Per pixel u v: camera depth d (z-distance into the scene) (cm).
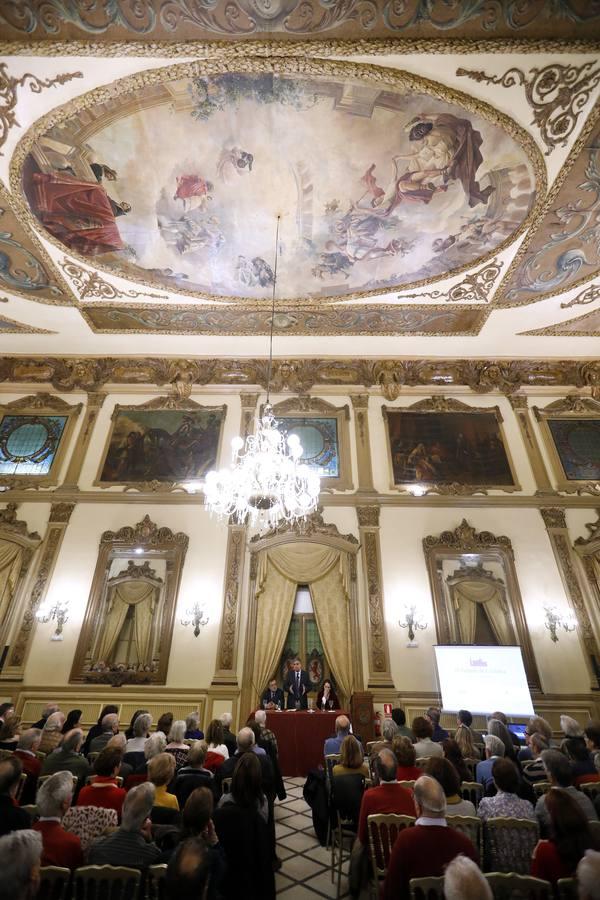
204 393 1205
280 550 1004
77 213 783
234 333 1105
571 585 970
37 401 1170
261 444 725
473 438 1152
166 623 927
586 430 1164
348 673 895
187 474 1091
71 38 542
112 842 265
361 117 653
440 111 634
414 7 522
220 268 914
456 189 746
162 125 664
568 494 1077
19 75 573
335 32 549
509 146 669
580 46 545
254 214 803
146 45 552
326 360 1212
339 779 435
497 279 925
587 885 176
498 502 1062
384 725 529
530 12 521
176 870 200
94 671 883
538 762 460
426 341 1134
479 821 305
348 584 970
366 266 908
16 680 862
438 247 859
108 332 1099
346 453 1125
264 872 290
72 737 445
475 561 1004
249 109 646
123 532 1000
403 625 938
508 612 956
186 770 388
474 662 866
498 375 1208
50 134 650
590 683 884
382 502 1057
